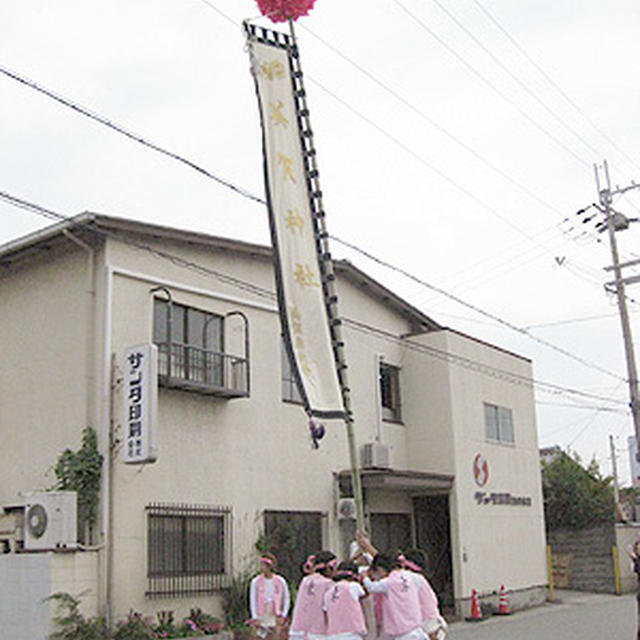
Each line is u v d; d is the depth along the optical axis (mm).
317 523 19000
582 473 30625
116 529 14531
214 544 16359
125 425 14477
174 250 16859
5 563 13922
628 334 26031
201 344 17062
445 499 22578
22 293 16766
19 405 16250
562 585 29547
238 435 17391
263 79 10977
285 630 13414
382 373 22750
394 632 9414
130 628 13883
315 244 10859
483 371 24047
